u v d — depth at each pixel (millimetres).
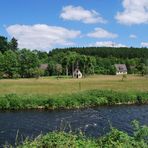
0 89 67312
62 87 73312
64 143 12070
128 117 42250
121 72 197375
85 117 42062
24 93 59812
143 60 183875
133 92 63469
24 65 140750
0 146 25469
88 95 57844
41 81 101688
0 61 135875
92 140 13141
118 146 12008
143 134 12875
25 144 12594
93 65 161000
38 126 35281
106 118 41250
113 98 58312
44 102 52000
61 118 41219
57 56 179375
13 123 37062
